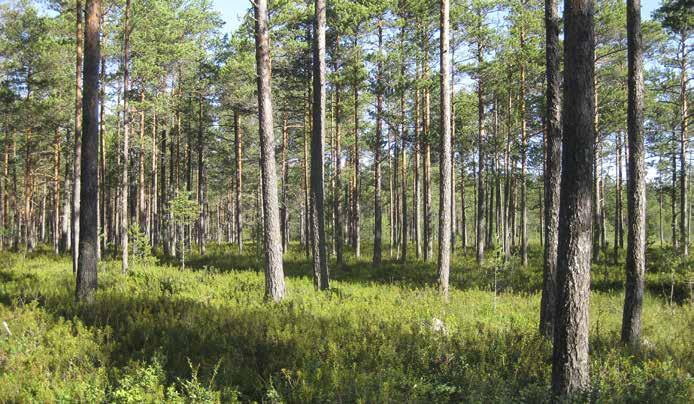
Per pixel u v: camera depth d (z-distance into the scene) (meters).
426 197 26.39
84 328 8.45
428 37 25.06
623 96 21.86
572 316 5.94
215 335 8.30
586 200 5.96
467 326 9.99
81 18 18.64
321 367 6.73
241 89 25.91
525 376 7.01
